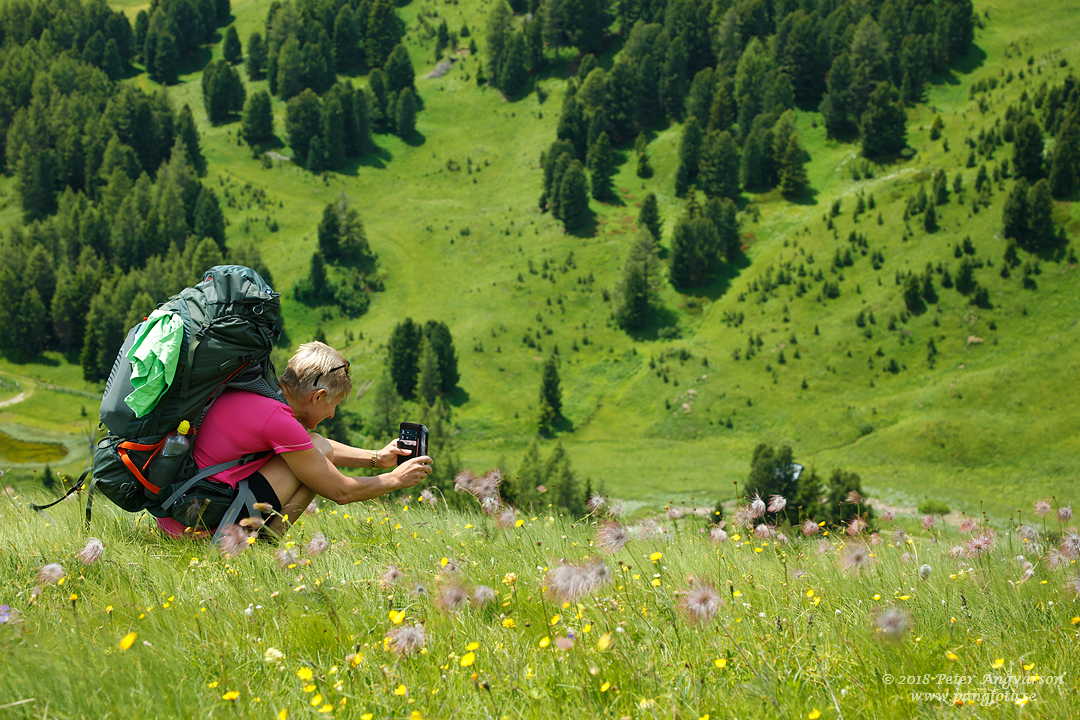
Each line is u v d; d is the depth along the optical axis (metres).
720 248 168.00
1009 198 143.88
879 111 190.38
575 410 136.62
